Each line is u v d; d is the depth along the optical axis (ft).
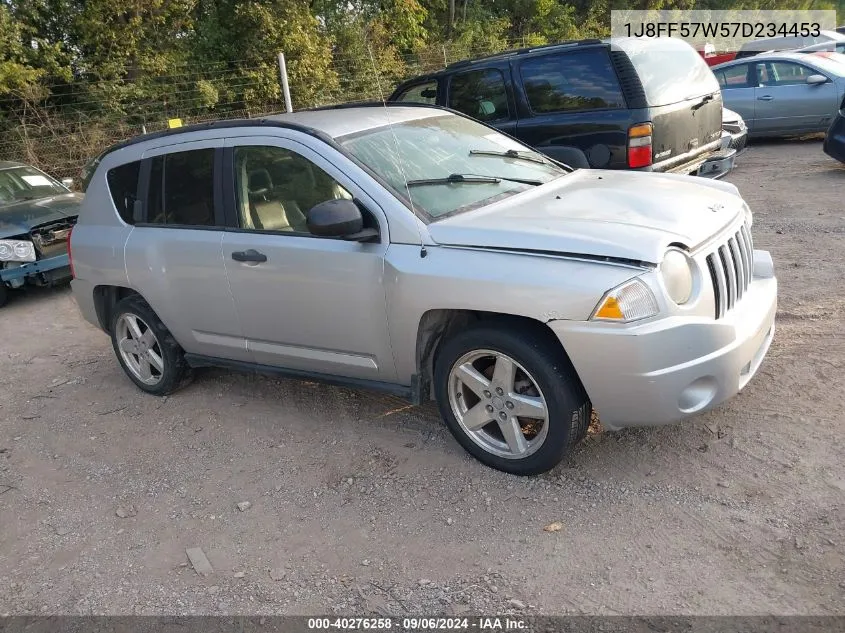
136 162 16.08
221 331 15.05
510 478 12.10
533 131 24.72
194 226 14.94
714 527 10.35
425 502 11.80
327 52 62.54
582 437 11.65
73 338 22.76
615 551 10.14
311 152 13.12
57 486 13.76
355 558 10.69
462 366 12.04
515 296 10.85
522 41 86.38
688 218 11.55
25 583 11.02
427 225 12.00
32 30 50.88
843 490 10.75
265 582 10.39
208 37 59.00
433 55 71.92
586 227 11.06
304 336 13.67
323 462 13.41
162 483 13.42
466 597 9.64
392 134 14.10
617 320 10.23
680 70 24.47
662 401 10.50
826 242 22.30
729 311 11.50
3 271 25.84
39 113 51.39
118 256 16.12
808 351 15.12
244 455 14.06
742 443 12.26
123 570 11.05
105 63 54.29
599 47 23.13
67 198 29.17
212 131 14.74
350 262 12.52
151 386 17.22
